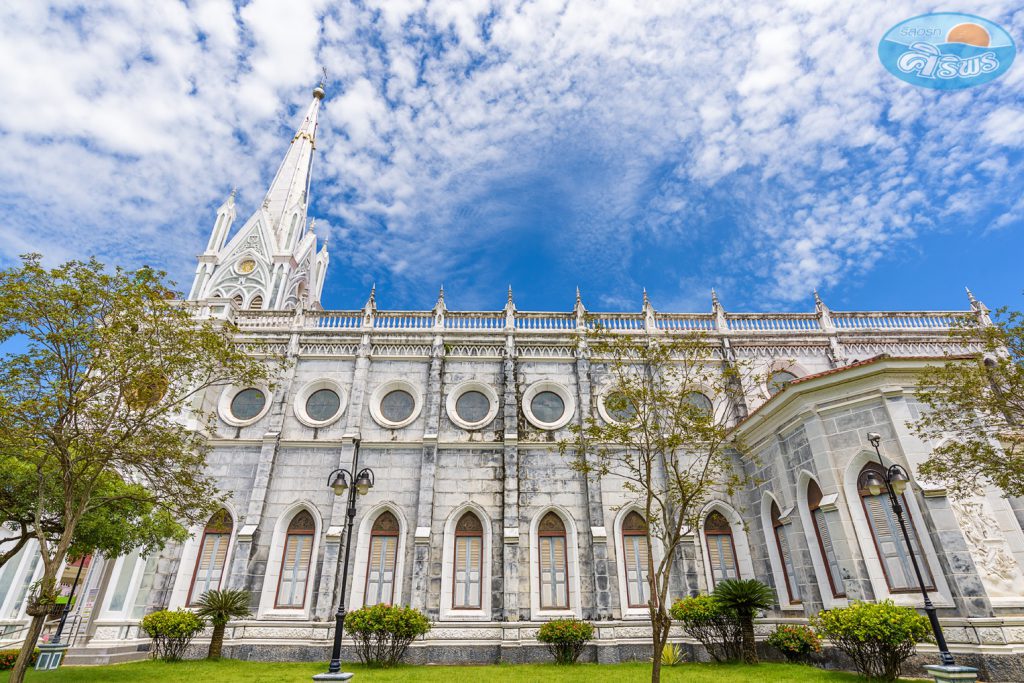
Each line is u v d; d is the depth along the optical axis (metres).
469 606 24.11
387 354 29.19
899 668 16.20
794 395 21.25
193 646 22.50
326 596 23.39
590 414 27.38
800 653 19.95
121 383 16.03
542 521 25.69
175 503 18.02
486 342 29.36
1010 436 16.34
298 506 25.70
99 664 20.45
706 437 17.78
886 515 18.56
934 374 17.06
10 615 22.34
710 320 30.62
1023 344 15.27
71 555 18.59
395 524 25.69
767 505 24.27
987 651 15.53
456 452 26.67
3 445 15.05
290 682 17.36
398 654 21.55
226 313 30.23
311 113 53.81
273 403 27.72
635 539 25.30
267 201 46.62
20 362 15.18
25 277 15.26
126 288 16.02
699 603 21.75
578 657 22.34
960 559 16.64
